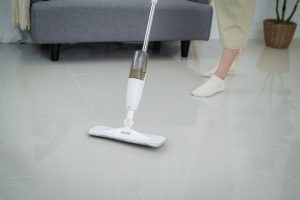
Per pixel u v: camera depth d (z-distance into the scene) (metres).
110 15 2.23
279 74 2.33
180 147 1.38
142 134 1.36
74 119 1.53
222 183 1.19
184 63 2.43
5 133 1.38
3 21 2.54
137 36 2.33
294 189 1.19
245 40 1.88
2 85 1.83
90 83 1.94
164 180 1.18
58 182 1.13
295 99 1.93
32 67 2.13
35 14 2.10
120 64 2.31
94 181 1.15
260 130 1.56
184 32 2.44
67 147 1.32
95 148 1.33
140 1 2.30
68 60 2.31
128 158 1.29
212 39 3.15
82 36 2.22
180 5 2.37
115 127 1.49
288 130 1.58
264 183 1.21
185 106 1.75
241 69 2.39
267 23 3.00
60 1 2.15
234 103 1.82
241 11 1.80
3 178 1.13
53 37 2.16
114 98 1.77
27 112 1.57
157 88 1.94
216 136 1.49
